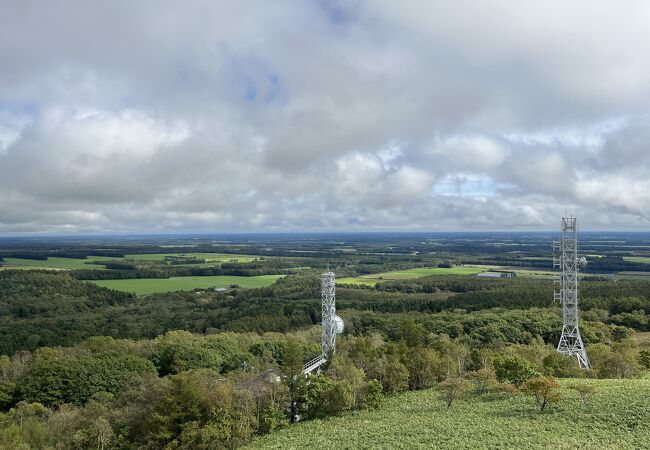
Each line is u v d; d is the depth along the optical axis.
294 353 80.50
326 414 71.00
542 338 122.31
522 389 64.12
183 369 94.44
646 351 93.62
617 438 50.44
